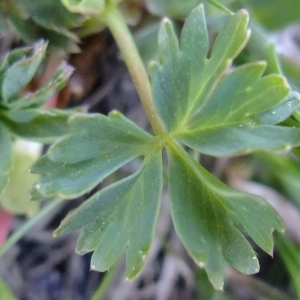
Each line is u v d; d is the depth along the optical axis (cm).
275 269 15
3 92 10
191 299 15
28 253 15
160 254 15
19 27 11
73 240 15
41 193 10
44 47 10
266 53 12
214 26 13
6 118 10
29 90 12
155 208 10
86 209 10
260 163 15
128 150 10
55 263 15
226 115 10
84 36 12
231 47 10
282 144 10
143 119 14
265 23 13
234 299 15
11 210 12
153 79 10
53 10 11
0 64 11
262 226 10
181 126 10
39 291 15
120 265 15
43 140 10
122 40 11
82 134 10
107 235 10
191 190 10
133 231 10
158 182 10
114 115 10
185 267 15
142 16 13
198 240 10
